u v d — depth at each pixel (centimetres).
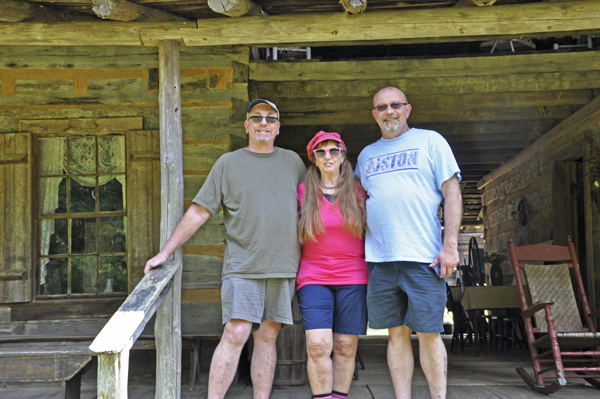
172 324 318
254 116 287
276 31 337
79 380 328
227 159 285
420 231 262
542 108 606
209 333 395
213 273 421
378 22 331
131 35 341
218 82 445
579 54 500
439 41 411
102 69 447
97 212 448
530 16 325
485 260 741
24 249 432
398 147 279
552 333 366
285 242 273
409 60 507
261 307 271
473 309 582
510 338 707
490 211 998
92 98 445
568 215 654
